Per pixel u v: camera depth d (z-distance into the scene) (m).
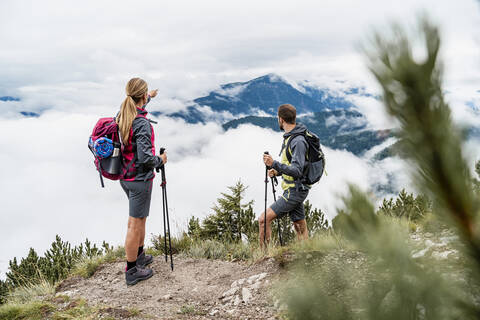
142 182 4.16
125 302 4.04
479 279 0.77
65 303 4.17
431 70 0.61
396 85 0.63
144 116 4.15
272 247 4.75
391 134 0.67
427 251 0.89
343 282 1.05
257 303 3.48
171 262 4.80
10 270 7.84
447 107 0.63
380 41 0.64
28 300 4.65
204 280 4.48
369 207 0.84
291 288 1.12
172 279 4.58
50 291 4.86
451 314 0.81
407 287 0.87
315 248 3.91
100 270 5.13
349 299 0.98
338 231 0.93
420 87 0.62
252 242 6.39
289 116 4.50
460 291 0.81
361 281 1.01
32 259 8.11
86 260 5.75
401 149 0.67
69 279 5.12
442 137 0.64
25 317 3.77
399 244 0.88
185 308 3.66
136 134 3.98
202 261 5.09
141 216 4.36
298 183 4.48
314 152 4.43
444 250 0.86
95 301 4.12
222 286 4.19
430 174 0.67
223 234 7.73
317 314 0.99
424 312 0.86
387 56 0.63
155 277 4.65
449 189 0.67
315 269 1.18
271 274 3.96
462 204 0.69
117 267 5.14
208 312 3.57
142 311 3.73
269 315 3.17
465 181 0.67
